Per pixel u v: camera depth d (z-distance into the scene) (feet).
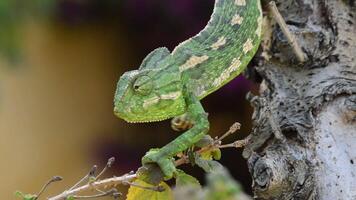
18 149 6.68
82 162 6.68
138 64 6.77
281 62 2.70
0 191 6.61
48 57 6.71
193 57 2.48
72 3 6.62
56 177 2.53
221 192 2.48
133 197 2.48
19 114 6.70
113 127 6.78
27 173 6.65
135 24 6.64
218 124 6.48
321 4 2.71
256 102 2.64
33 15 5.63
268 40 2.73
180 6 6.36
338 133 2.55
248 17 2.57
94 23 6.74
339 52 2.66
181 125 2.61
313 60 2.66
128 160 6.60
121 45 6.79
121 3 6.61
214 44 2.51
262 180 2.50
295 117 2.59
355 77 2.63
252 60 2.81
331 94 2.59
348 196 2.50
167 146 2.41
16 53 5.58
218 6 2.57
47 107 6.75
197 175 5.94
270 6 2.60
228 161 6.27
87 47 6.79
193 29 6.40
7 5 5.46
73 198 2.45
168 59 2.45
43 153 6.70
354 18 2.69
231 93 6.38
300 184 2.51
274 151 2.54
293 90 2.65
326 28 2.69
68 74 6.78
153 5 6.47
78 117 6.79
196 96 2.48
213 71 2.50
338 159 2.53
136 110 2.42
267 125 2.58
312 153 2.54
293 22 2.72
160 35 6.56
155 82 2.42
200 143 2.46
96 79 6.83
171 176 2.40
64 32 6.72
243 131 6.44
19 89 6.68
